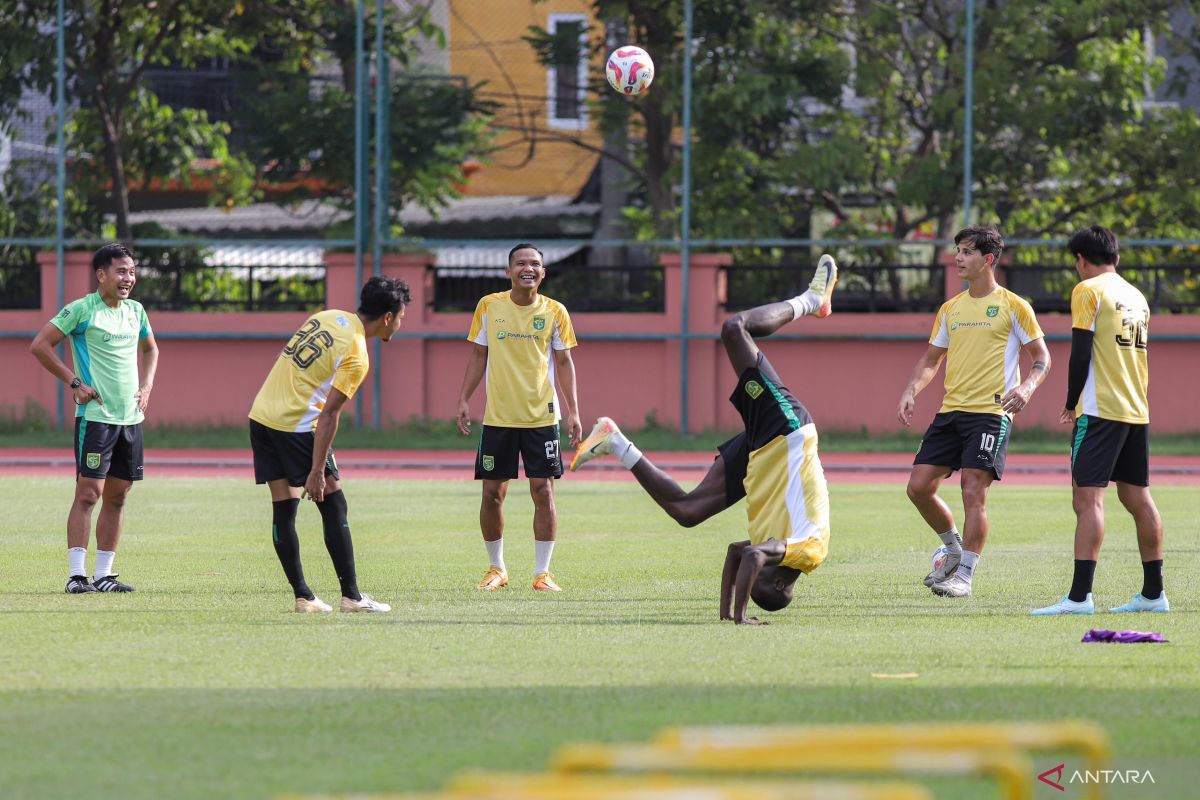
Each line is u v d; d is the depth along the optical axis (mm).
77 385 32844
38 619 27922
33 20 93750
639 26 92750
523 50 94500
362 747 17344
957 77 90938
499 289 95812
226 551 40062
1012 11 90188
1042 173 91875
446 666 22750
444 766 16406
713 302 93375
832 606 30172
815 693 20312
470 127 95062
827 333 92188
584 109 94562
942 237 92438
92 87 94125
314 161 94750
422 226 96188
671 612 29312
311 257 95938
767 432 27969
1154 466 75500
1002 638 25625
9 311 94688
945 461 32719
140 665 22781
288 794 15266
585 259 97438
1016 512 52062
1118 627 27094
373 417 94125
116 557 38750
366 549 41188
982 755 9844
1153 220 91875
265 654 23859
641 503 55562
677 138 93812
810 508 27828
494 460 33531
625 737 17656
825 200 93312
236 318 94625
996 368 32688
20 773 16141
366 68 93812
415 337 93938
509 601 31062
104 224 95875
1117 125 90562
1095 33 90750
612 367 94625
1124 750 17297
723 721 18438
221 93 95062
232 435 91500
